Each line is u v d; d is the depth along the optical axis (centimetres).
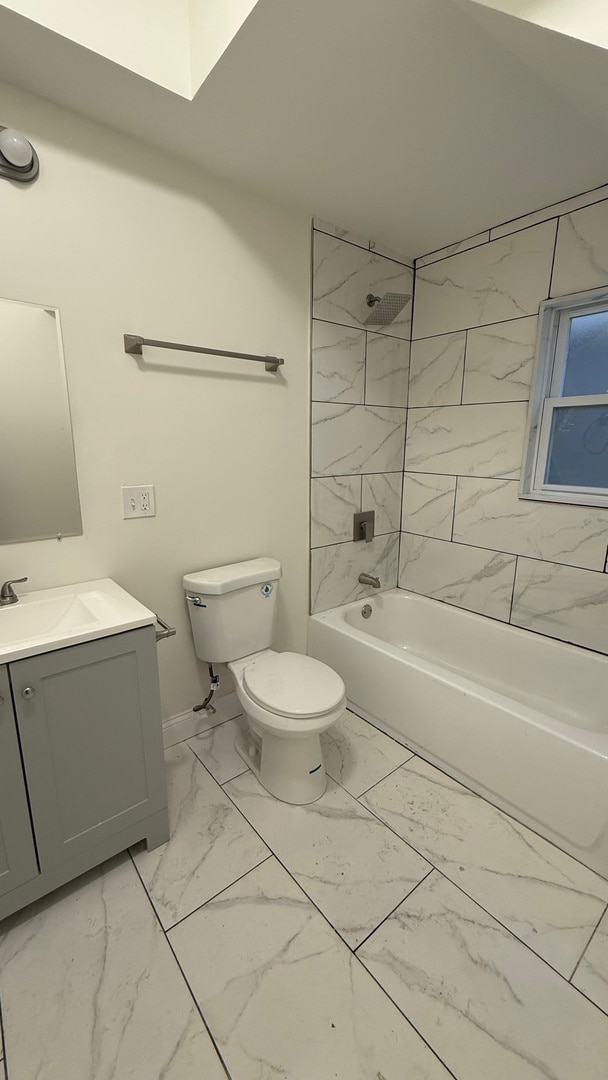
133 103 131
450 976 111
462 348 223
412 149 151
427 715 182
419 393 247
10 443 140
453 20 102
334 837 150
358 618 249
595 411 187
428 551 256
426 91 125
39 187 133
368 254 218
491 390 213
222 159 158
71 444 150
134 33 118
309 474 220
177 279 164
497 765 159
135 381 160
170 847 146
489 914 125
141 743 135
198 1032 100
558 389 198
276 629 221
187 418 175
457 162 158
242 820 156
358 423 233
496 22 96
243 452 195
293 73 119
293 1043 99
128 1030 101
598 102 114
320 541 232
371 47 110
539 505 203
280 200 183
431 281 232
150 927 122
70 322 144
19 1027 101
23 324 137
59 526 153
